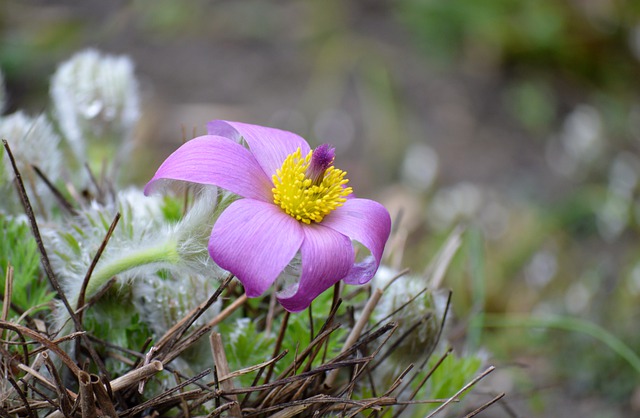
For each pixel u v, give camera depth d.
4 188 0.48
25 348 0.42
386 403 0.43
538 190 1.03
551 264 0.90
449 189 1.02
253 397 0.46
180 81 1.14
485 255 0.87
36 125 0.50
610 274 0.89
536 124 1.14
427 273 0.54
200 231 0.42
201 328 0.45
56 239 0.47
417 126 1.12
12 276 0.44
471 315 0.61
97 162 0.53
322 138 1.08
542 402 0.70
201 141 0.41
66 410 0.42
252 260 0.40
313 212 0.41
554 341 0.78
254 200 0.41
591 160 1.06
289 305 0.40
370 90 1.14
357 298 0.50
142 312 0.46
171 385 0.45
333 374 0.46
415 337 0.47
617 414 0.70
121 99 0.53
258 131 0.43
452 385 0.49
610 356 0.73
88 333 0.45
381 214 0.43
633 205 0.98
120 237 0.45
